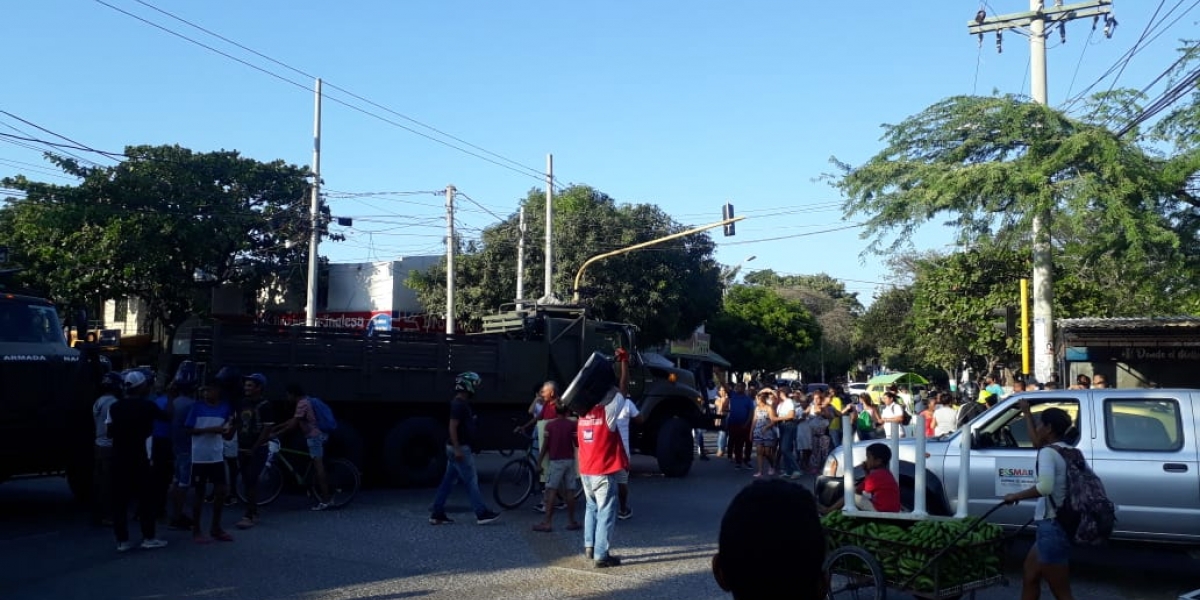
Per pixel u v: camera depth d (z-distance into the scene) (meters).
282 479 13.46
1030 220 17.62
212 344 14.03
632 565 9.59
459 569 9.32
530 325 17.48
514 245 36.97
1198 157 16.31
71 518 12.55
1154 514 9.00
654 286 37.16
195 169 35.22
